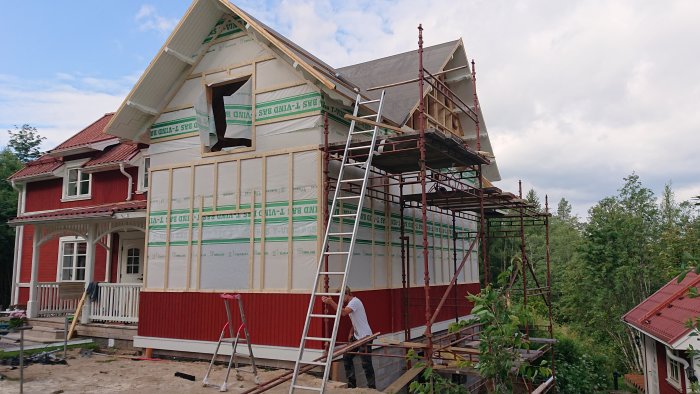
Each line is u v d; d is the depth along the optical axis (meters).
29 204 18.77
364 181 8.59
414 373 8.89
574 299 27.55
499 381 5.22
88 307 13.27
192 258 11.16
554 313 31.62
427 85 13.50
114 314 12.91
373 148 8.85
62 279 17.38
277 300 9.94
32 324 14.38
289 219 10.05
